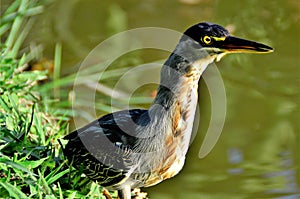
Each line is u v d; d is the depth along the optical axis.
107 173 9.44
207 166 12.73
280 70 15.93
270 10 18.19
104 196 9.95
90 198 9.28
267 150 13.27
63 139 9.96
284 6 18.38
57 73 13.99
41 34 16.55
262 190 11.77
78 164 9.60
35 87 12.73
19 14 13.45
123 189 9.71
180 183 12.14
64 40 16.61
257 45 9.30
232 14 18.11
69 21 17.34
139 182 9.62
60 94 14.07
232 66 15.99
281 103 14.73
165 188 12.00
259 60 16.25
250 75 15.70
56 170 9.23
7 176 8.92
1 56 11.99
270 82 15.52
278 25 17.67
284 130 13.90
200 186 12.04
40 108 12.05
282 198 11.52
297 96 14.95
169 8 18.20
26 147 9.64
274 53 16.59
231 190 11.87
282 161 12.83
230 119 14.31
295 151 13.20
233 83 15.42
